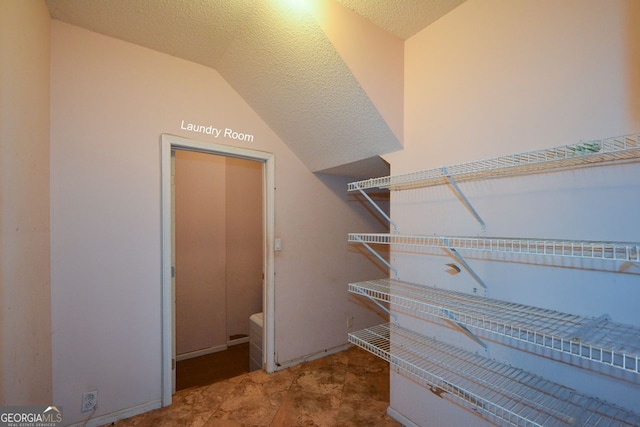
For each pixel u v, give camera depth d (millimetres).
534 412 1253
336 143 2260
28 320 1333
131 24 1768
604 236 1103
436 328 1697
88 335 1807
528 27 1322
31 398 1359
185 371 2904
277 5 1553
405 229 1894
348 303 3064
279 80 2012
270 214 2549
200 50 2031
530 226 1308
